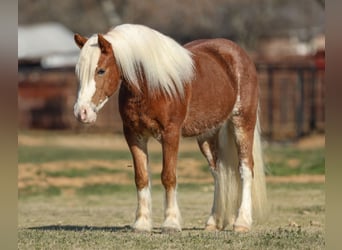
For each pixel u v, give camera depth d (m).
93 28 62.72
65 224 15.77
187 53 12.95
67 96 48.41
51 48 53.97
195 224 15.38
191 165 26.17
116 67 12.02
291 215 16.66
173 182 12.53
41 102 48.66
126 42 12.09
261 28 59.59
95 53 11.85
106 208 19.45
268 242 11.89
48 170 26.25
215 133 13.90
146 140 12.70
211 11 58.72
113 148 35.03
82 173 26.08
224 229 13.86
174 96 12.44
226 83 13.55
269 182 23.31
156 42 12.37
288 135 39.59
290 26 61.62
